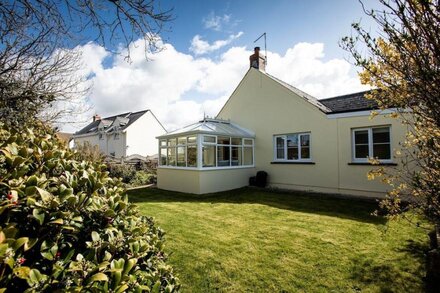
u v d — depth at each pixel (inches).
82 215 66.1
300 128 474.0
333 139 429.7
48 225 56.1
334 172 428.1
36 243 55.3
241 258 174.1
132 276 61.5
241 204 350.6
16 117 169.6
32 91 173.2
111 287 55.1
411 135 158.4
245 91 574.9
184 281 145.8
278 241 205.2
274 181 513.3
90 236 65.2
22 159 67.7
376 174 171.0
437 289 133.5
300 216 283.6
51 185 70.9
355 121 403.9
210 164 467.5
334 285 141.4
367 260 168.2
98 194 79.7
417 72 94.0
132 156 959.0
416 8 80.9
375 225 243.6
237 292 136.3
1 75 165.3
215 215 289.6
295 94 481.7
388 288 136.9
